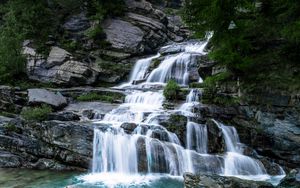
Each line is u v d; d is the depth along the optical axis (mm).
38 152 20203
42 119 21109
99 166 19078
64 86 29359
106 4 36375
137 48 34156
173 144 19312
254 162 19500
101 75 30938
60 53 30500
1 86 25656
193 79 28688
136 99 25375
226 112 22078
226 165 18969
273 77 21891
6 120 21875
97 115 22734
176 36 40312
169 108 23156
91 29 33875
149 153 18828
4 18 35062
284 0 23688
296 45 22109
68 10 35625
